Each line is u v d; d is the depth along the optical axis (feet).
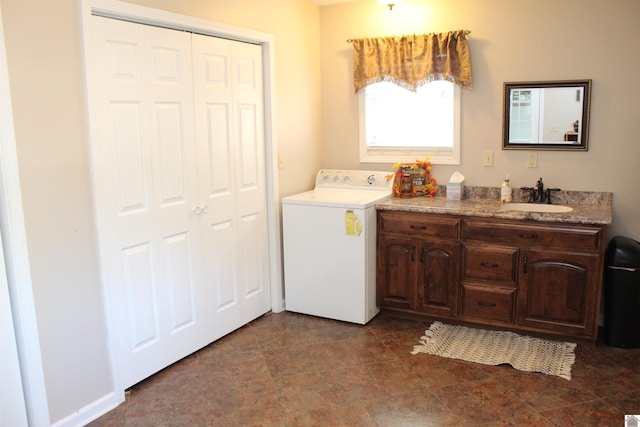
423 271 11.85
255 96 11.80
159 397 9.12
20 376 7.53
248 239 12.00
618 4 10.79
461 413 8.47
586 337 10.57
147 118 9.20
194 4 9.84
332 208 11.87
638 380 9.36
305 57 13.42
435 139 13.16
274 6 12.05
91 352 8.45
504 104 12.11
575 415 8.34
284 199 12.49
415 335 11.51
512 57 11.90
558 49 11.44
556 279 10.57
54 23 7.49
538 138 11.90
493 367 9.98
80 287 8.18
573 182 11.75
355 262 11.82
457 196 12.50
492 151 12.46
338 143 14.28
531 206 11.93
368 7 13.30
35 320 7.53
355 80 13.53
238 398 9.05
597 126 11.33
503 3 11.80
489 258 11.08
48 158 7.56
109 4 8.21
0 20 6.81
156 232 9.57
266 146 12.25
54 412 7.95
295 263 12.63
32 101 7.29
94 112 8.13
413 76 12.80
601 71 11.12
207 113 10.49
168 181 9.71
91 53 8.02
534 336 11.23
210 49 10.43
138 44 8.92
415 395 9.05
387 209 11.99
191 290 10.50
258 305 12.55
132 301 9.22
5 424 7.36
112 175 8.63
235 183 11.43
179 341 10.32
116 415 8.60
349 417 8.43
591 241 10.14
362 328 11.94
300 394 9.15
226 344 11.19
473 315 11.50
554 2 11.32
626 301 10.32
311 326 12.10
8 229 7.14
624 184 11.30
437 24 12.57
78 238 8.08
